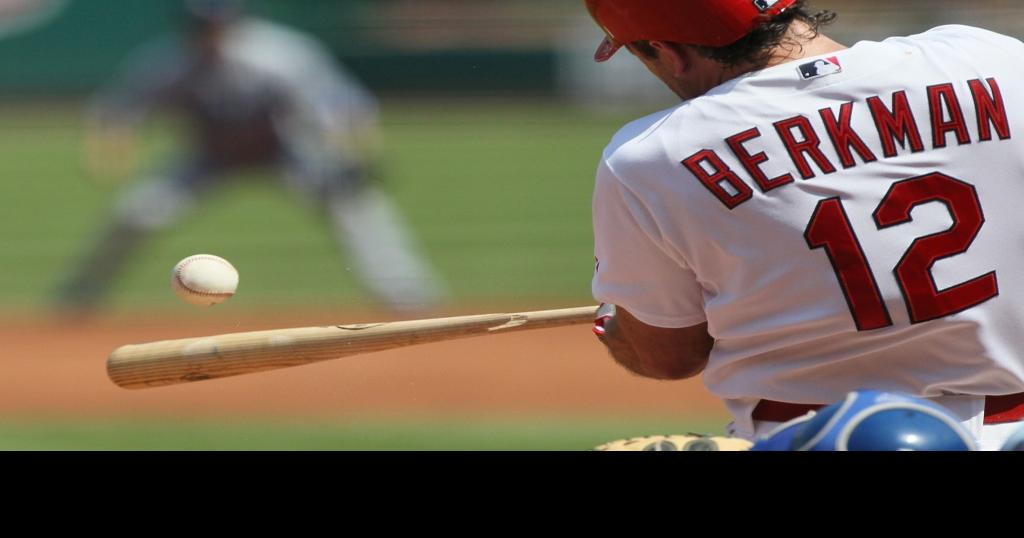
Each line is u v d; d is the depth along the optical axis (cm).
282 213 5653
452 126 8062
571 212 5362
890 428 621
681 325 842
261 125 3506
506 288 3809
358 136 3569
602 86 8488
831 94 781
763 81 790
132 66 8569
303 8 8450
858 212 765
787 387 814
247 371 904
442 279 3978
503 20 8531
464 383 2644
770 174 770
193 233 5156
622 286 837
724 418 2280
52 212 5594
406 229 5016
